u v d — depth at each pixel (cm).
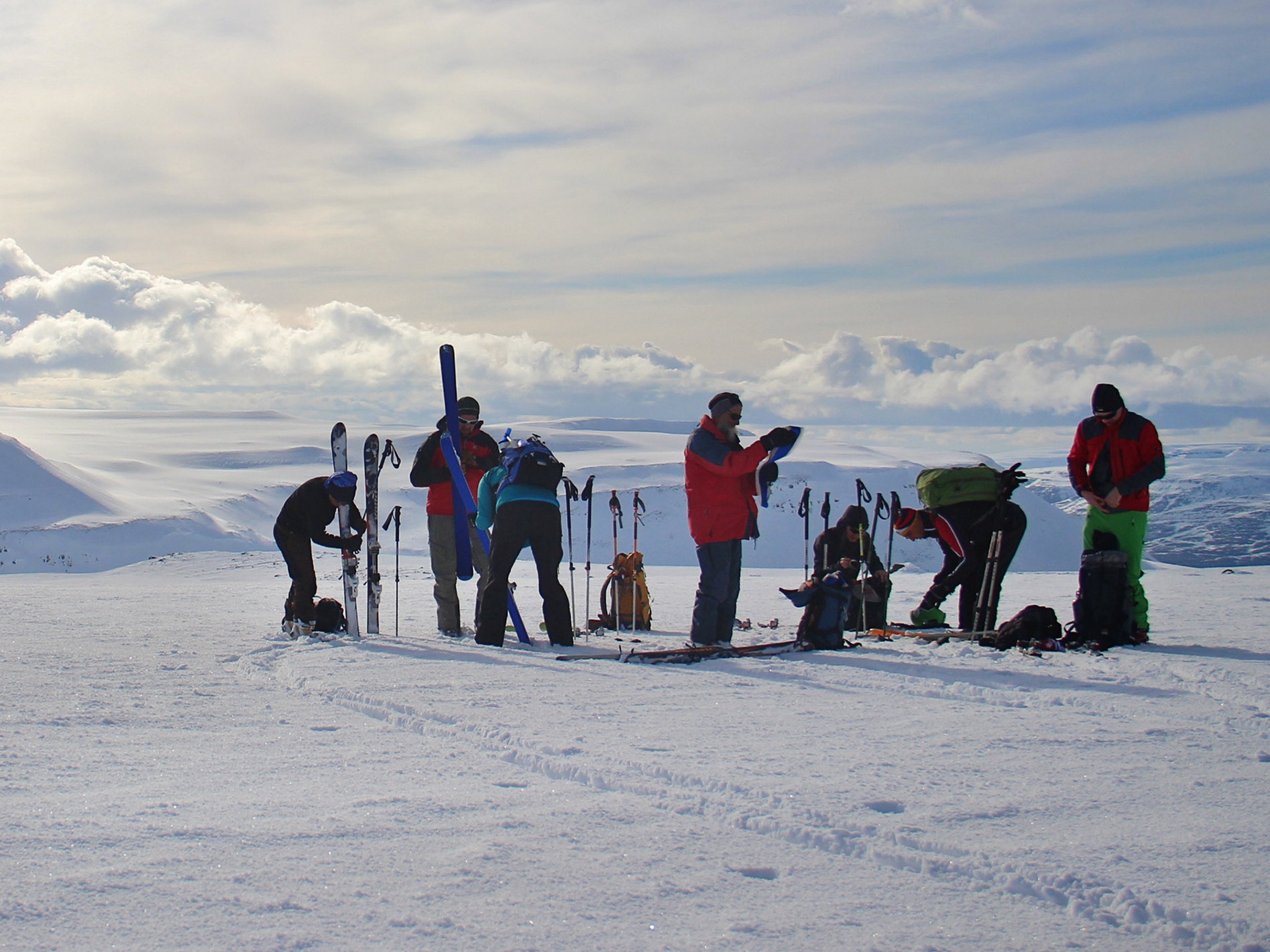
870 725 432
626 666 622
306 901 223
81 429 14862
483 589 875
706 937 208
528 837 270
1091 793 320
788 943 206
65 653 698
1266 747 389
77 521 5125
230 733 419
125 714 461
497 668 600
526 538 766
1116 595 700
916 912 224
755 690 529
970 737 406
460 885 234
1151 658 623
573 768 346
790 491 5741
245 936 204
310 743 399
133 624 943
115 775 342
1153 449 719
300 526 824
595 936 208
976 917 221
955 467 821
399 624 988
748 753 374
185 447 11756
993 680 561
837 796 311
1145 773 346
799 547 5084
